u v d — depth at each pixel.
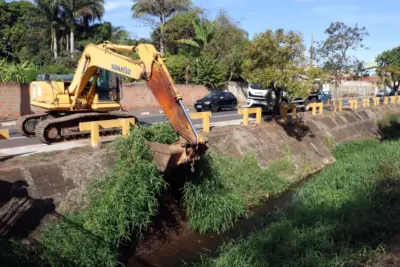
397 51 35.09
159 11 38.09
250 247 7.38
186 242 8.82
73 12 36.81
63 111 12.62
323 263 6.45
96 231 7.24
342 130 21.20
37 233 7.21
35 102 13.11
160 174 8.56
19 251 6.46
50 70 29.27
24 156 9.13
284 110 17.36
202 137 7.98
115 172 8.41
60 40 38.69
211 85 36.69
